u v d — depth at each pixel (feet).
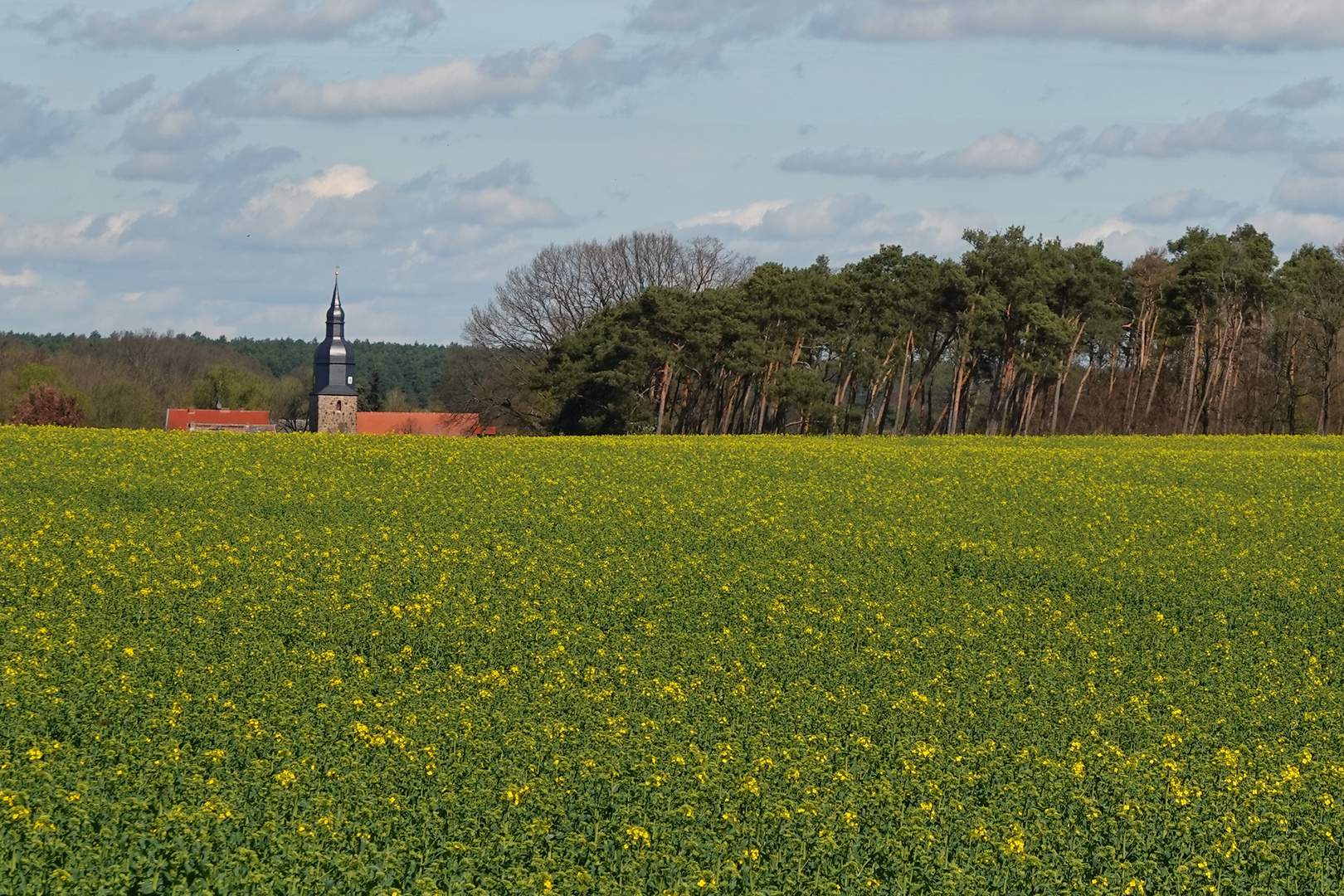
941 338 363.97
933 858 48.16
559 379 315.17
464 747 59.16
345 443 193.57
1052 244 356.79
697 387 355.36
